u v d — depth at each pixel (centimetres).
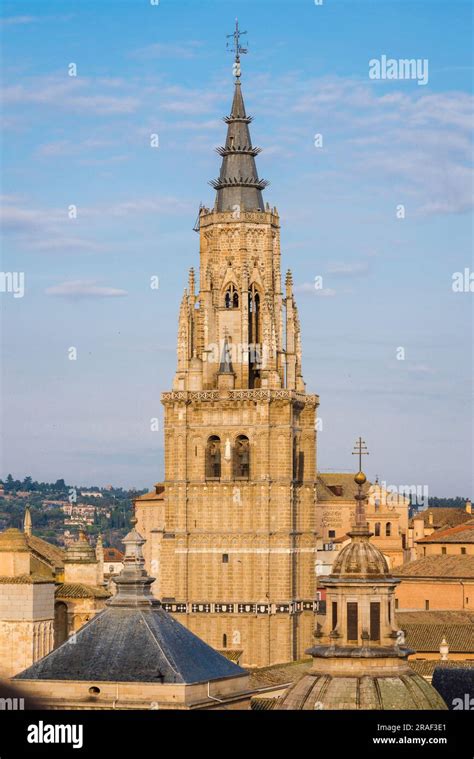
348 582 16562
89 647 17712
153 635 17825
